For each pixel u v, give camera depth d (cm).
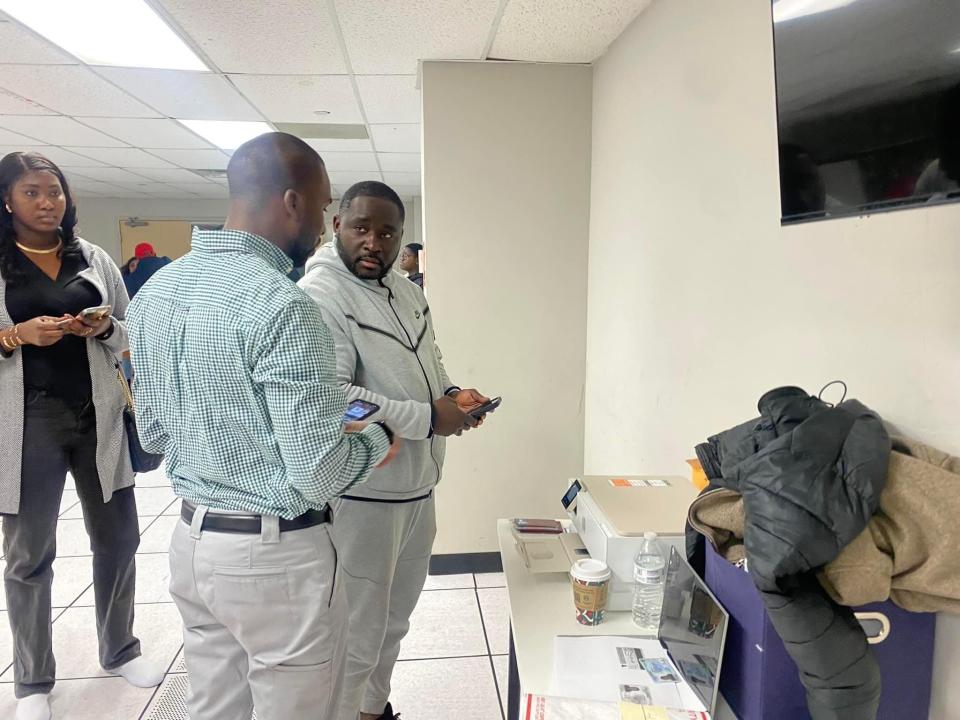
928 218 89
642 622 121
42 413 167
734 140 141
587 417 272
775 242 126
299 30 217
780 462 86
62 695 188
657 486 148
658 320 188
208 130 391
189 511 108
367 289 150
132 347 114
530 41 226
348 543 143
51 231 166
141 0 198
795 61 92
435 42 227
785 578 81
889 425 97
